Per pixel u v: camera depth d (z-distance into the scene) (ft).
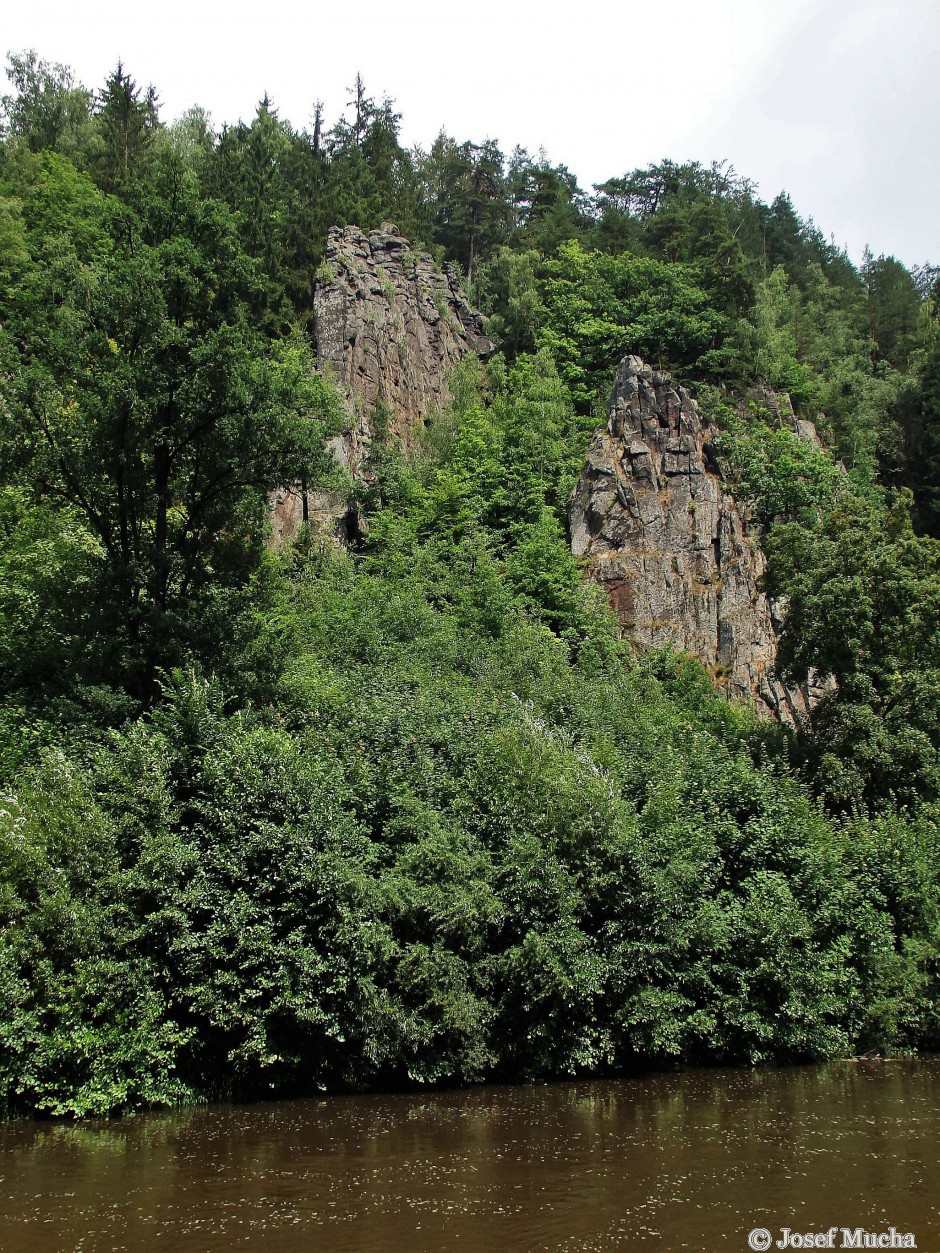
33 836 57.00
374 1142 48.70
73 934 54.90
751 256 334.24
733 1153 46.44
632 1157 45.78
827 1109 56.18
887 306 369.30
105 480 96.78
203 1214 38.37
